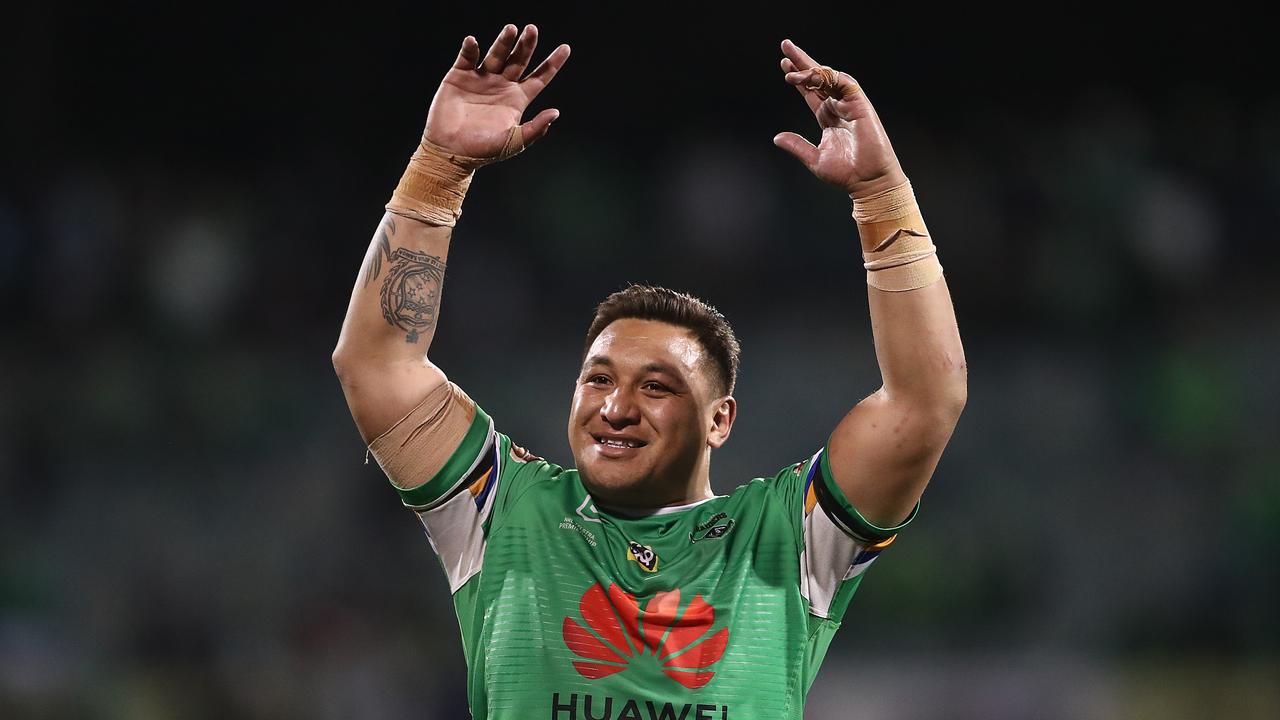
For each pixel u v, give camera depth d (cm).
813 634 1070
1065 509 4281
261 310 4916
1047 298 4762
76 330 4834
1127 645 4025
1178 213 4891
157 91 5622
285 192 5262
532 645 1024
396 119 5650
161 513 4456
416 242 1102
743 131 5666
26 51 5334
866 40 5688
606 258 5094
